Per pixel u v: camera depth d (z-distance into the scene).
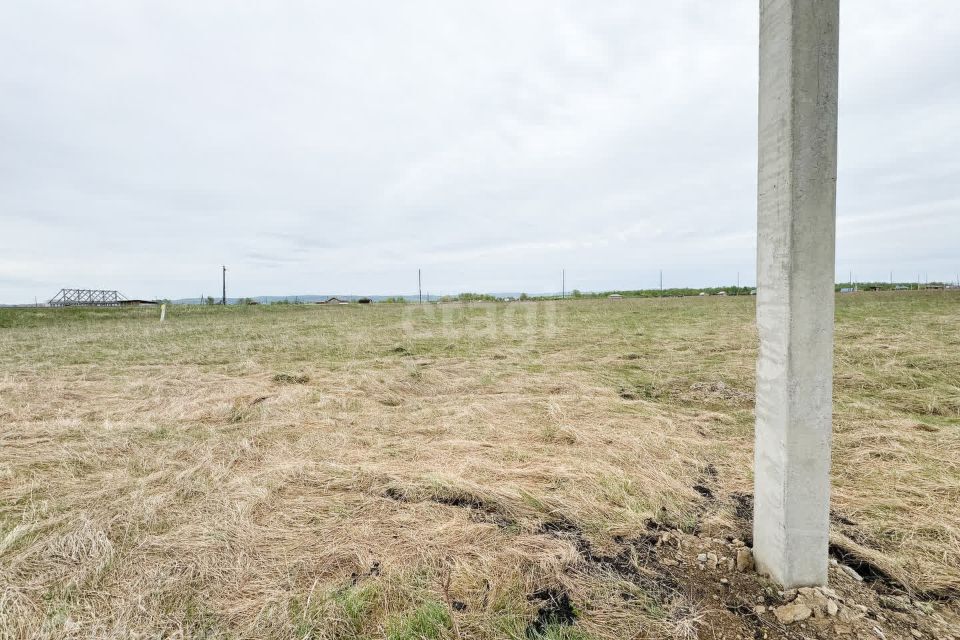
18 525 2.30
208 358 7.96
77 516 2.44
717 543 2.16
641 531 2.31
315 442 3.75
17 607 1.73
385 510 2.56
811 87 1.51
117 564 2.02
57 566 1.99
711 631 1.59
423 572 1.97
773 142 1.62
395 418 4.46
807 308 1.59
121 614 1.71
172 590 1.85
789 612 1.62
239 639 1.60
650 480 2.89
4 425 4.07
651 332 10.99
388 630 1.63
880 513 2.41
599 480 2.87
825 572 1.72
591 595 1.81
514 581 1.89
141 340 10.47
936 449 3.24
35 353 8.52
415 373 6.42
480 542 2.20
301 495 2.77
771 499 1.76
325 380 6.11
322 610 1.73
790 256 1.57
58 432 3.88
